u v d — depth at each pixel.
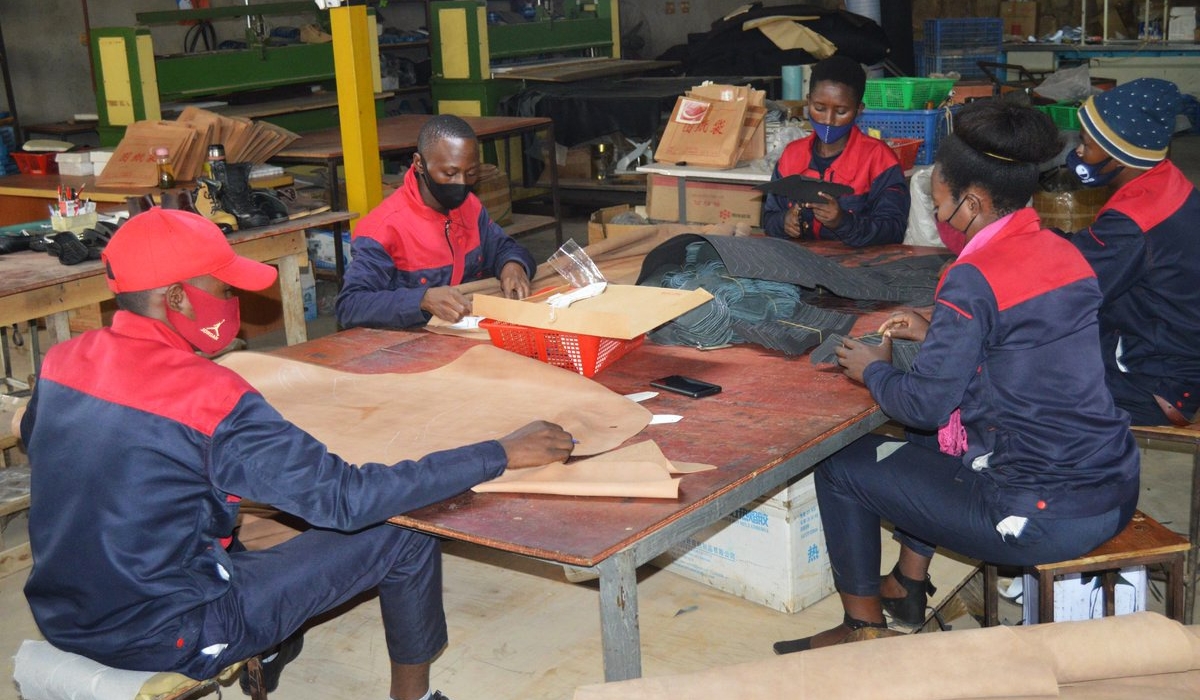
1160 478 3.78
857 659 1.68
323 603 2.02
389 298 2.96
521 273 3.17
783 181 3.62
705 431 2.11
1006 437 2.08
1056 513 2.07
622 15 12.62
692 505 1.79
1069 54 10.84
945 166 2.13
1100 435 2.06
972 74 10.86
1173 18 10.57
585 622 2.99
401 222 3.27
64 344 1.84
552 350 2.50
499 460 1.90
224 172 4.47
